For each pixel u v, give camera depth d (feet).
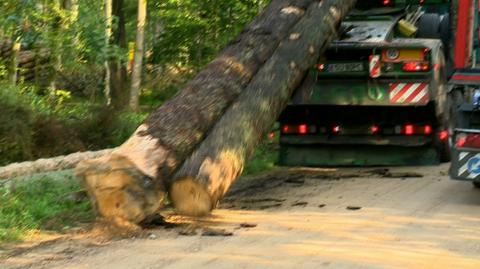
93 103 54.49
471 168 34.19
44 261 24.64
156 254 25.50
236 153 32.30
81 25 51.60
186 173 30.50
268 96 35.14
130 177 28.63
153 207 29.27
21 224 29.27
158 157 29.96
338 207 33.96
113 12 77.97
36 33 50.14
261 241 27.37
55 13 50.93
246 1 65.92
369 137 46.09
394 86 43.88
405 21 48.01
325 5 40.32
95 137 46.14
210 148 31.55
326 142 46.50
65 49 51.96
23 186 34.17
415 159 46.55
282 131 47.50
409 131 45.60
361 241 27.40
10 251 26.00
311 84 43.09
